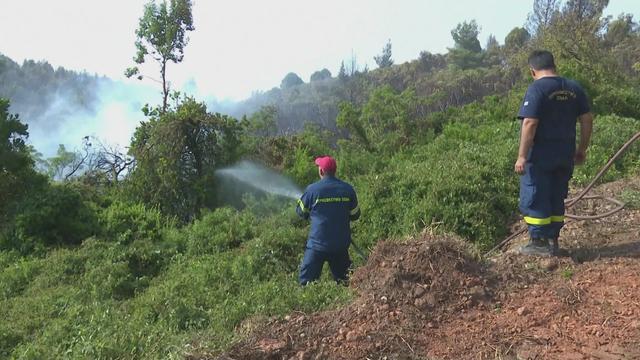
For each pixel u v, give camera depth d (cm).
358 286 511
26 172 1115
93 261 794
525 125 509
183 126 1179
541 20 4828
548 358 379
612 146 1002
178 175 1165
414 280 475
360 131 1577
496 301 457
